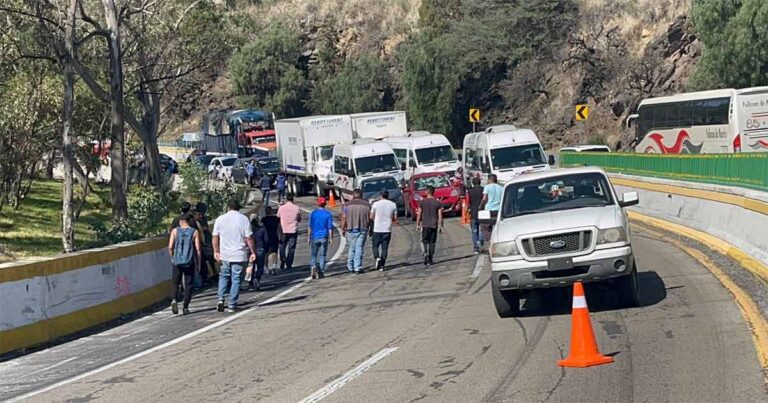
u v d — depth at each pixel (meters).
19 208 58.81
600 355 12.91
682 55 77.25
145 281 23.83
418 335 16.23
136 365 15.66
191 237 21.83
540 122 86.12
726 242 25.08
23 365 16.67
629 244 16.42
